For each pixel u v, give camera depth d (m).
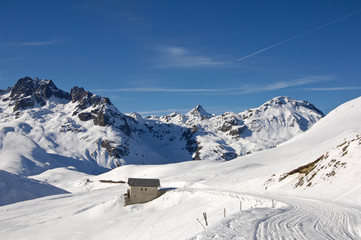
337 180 53.09
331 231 24.62
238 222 27.66
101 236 63.81
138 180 89.06
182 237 41.16
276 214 32.75
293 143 173.75
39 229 74.88
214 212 51.28
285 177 74.25
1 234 74.56
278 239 21.67
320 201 44.94
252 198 52.84
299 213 33.97
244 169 119.62
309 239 21.78
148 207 80.25
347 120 168.25
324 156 68.12
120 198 87.38
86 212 83.75
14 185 144.75
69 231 70.38
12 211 104.50
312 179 62.09
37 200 124.88
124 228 64.38
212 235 23.08
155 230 54.16
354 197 41.53
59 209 100.69
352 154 57.72
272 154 159.00
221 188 92.38
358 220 28.22
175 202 75.62
